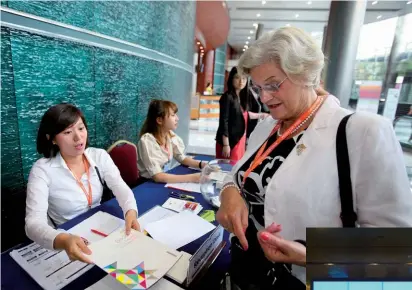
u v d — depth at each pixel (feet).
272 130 2.62
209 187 3.90
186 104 13.74
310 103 2.17
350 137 1.79
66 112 3.35
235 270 2.23
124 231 2.57
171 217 3.31
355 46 9.52
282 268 2.03
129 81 7.39
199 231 3.03
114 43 6.44
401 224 1.59
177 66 11.39
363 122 1.78
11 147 4.04
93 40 5.63
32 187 3.27
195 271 2.19
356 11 9.16
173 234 2.94
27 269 2.29
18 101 4.06
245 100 8.87
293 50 1.82
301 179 1.92
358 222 1.81
